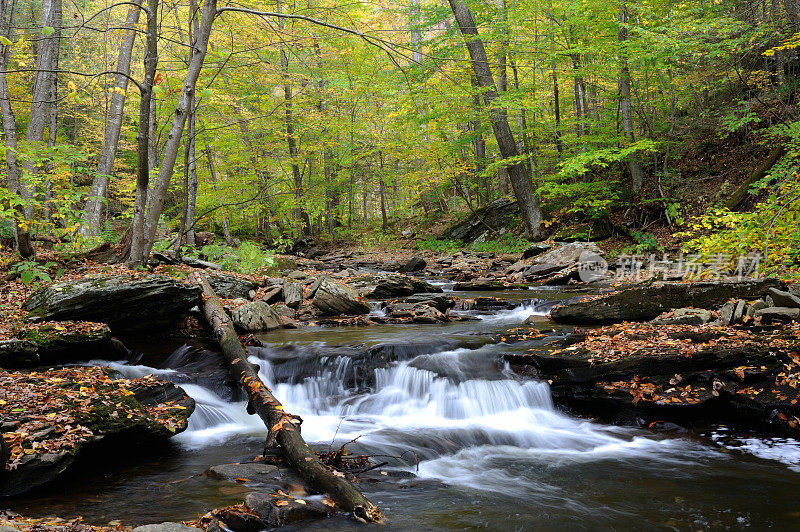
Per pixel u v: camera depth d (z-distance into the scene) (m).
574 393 6.62
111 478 4.58
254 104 19.39
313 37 12.22
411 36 23.38
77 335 6.75
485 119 19.94
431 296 11.60
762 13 11.58
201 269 11.33
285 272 14.92
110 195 26.77
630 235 17.89
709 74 16.20
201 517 3.64
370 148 24.16
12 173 11.17
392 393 6.95
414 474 4.83
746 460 5.09
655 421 6.16
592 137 18.41
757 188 13.29
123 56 14.55
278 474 4.56
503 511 4.05
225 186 21.08
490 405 6.62
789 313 6.86
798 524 3.84
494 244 21.16
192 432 5.89
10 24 12.30
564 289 13.05
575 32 18.48
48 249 12.23
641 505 4.17
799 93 15.69
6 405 4.75
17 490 4.07
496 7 19.14
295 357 7.45
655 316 8.38
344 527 3.70
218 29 14.51
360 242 27.55
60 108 21.84
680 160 19.14
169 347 8.03
